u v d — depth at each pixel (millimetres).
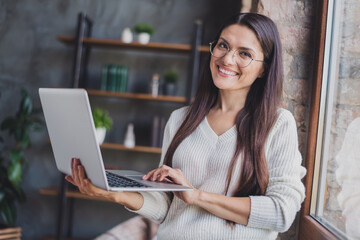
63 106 1101
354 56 1280
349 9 1355
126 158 3812
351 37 1319
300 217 1632
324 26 1587
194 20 3764
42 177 3879
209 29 3732
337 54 1460
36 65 3898
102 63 3842
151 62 3812
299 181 1246
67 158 1193
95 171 1047
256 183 1271
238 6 3395
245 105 1384
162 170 1242
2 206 3459
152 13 3811
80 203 3811
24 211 3871
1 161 3562
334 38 1511
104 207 3797
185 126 1420
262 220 1185
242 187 1267
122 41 3498
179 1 3789
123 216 3791
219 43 1358
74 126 1073
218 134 1363
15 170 3406
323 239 1338
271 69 1346
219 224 1243
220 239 1235
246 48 1307
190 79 3346
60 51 3879
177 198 1372
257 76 1365
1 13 3932
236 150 1289
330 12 1571
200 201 1215
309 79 1726
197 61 3350
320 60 1588
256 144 1277
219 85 1343
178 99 3438
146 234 1897
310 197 1588
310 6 1742
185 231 1271
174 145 1402
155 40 3797
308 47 1736
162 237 1353
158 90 3592
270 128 1299
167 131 1531
